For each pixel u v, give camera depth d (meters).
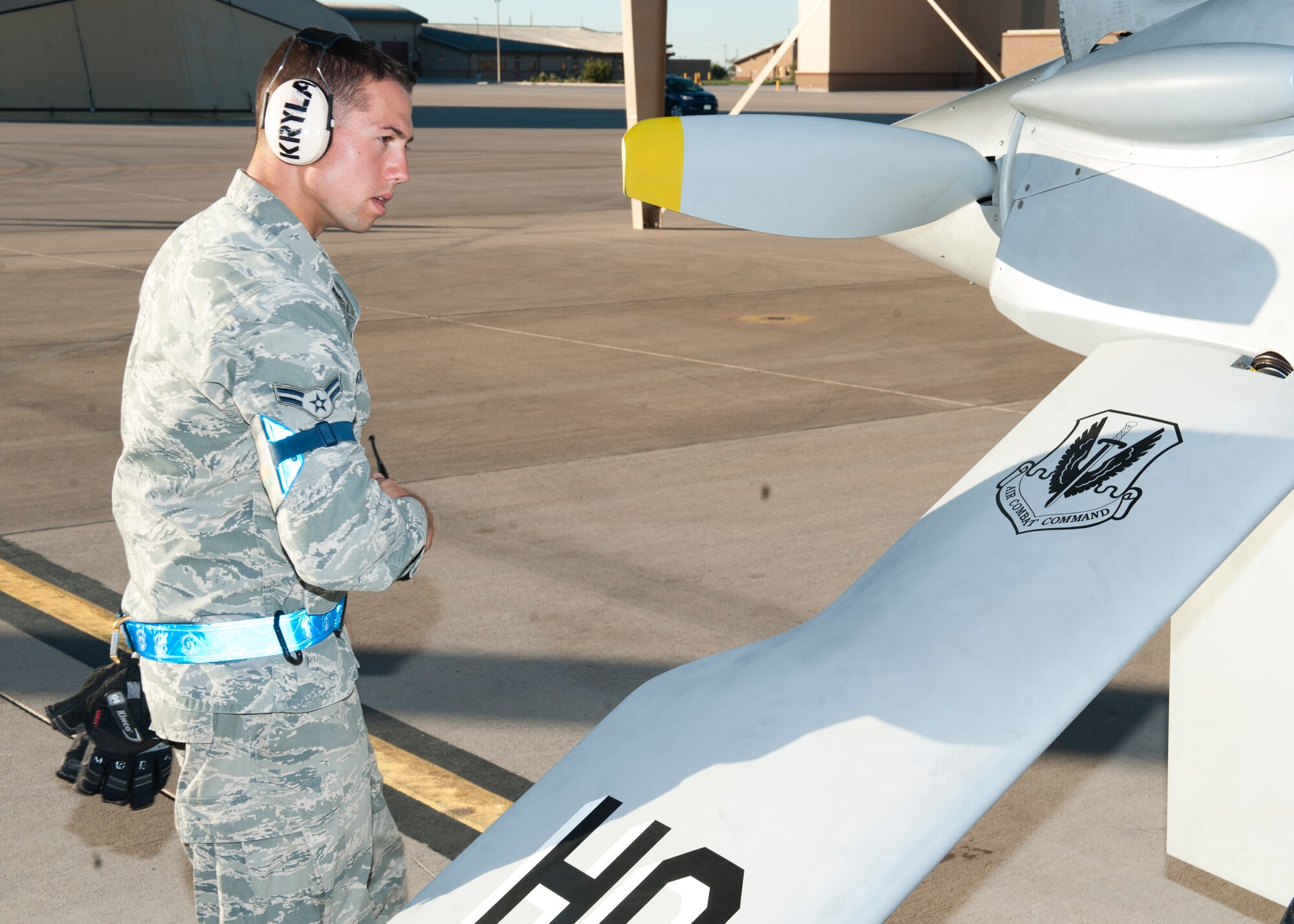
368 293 10.05
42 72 33.81
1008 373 7.14
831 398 6.60
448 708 3.28
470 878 1.19
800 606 3.92
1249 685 1.95
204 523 1.53
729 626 3.77
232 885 1.60
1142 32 1.91
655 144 1.90
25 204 16.03
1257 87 1.49
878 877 1.05
